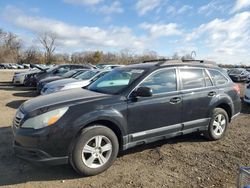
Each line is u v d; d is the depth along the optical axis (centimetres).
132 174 427
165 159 488
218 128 599
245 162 481
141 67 526
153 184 395
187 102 532
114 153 438
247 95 1066
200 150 537
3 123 714
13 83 1881
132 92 466
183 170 444
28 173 425
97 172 422
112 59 6844
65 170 437
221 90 601
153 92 490
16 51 9619
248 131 686
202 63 602
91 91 500
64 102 421
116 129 447
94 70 1175
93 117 413
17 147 404
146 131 477
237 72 2816
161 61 558
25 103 466
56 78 1262
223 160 488
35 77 1709
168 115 504
